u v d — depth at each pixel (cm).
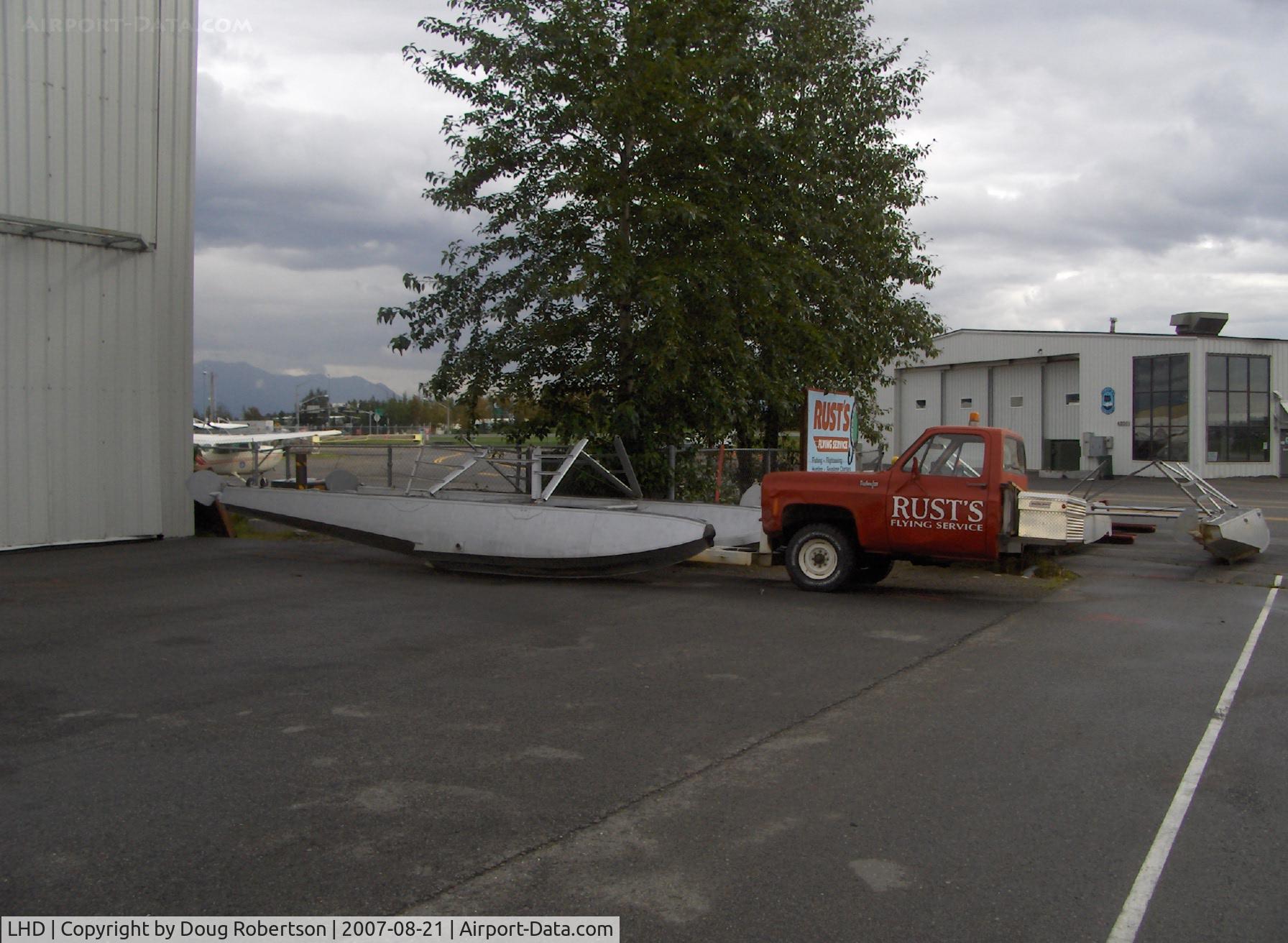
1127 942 361
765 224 1639
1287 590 1217
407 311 1591
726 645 855
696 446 1712
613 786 511
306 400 7850
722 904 386
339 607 1012
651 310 1498
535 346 1598
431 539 1232
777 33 1722
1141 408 4603
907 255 1984
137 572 1230
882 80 1908
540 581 1206
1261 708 671
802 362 1738
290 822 461
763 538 1334
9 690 684
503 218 1573
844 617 1003
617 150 1565
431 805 483
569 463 1351
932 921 375
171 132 1549
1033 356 4991
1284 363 4566
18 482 1368
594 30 1499
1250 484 3969
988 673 766
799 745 583
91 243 1442
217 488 1432
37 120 1372
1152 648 868
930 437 1120
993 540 1084
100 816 464
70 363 1423
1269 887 405
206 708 644
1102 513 1209
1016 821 471
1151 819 475
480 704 660
